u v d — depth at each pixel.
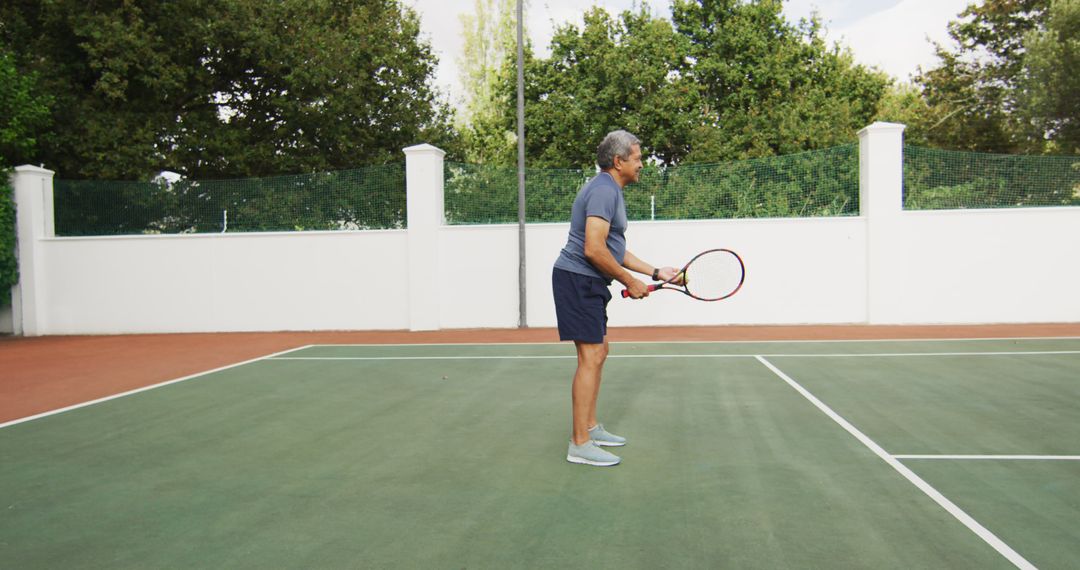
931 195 10.76
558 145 20.89
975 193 10.66
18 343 11.40
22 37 15.09
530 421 4.92
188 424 5.00
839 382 6.18
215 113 17.42
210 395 6.09
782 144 19.95
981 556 2.58
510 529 2.92
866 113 24.64
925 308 10.62
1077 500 3.17
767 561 2.55
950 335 9.30
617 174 3.90
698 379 6.45
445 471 3.77
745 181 11.20
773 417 4.90
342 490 3.47
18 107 12.45
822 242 10.84
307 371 7.36
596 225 3.66
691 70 22.53
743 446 4.16
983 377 6.29
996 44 22.53
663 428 4.63
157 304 12.45
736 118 21.05
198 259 12.32
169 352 9.53
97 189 12.76
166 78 15.02
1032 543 2.69
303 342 10.37
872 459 3.87
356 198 12.07
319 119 17.45
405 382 6.60
